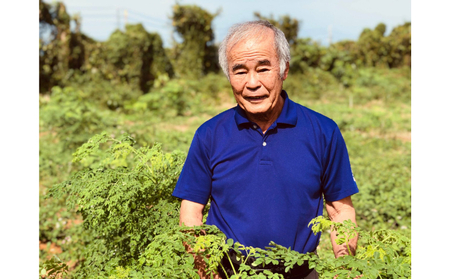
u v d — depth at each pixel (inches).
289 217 67.7
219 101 919.0
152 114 708.7
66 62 857.5
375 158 372.8
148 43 934.4
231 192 69.8
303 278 70.9
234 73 67.5
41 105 560.4
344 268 61.2
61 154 332.5
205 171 73.5
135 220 92.2
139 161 101.2
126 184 89.0
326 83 1197.7
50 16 840.3
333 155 70.1
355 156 402.3
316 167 68.7
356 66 1392.7
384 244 65.8
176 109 750.5
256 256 63.3
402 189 243.4
